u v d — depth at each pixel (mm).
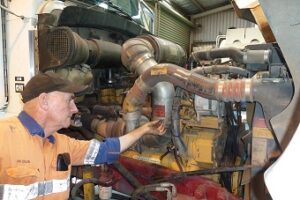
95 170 2471
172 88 1875
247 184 1700
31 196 1167
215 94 1378
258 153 1429
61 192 1305
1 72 2494
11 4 2432
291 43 917
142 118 2072
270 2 946
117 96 2988
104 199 2359
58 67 2270
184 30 10672
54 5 2451
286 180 667
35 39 2381
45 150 1273
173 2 9266
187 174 1809
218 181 1942
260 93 1243
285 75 1232
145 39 2480
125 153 2332
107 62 2951
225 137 1864
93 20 2824
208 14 11188
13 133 1155
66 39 2227
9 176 1116
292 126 939
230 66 1770
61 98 1226
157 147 2105
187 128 2096
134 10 3865
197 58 2096
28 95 1215
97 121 2549
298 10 907
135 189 1923
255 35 4133
